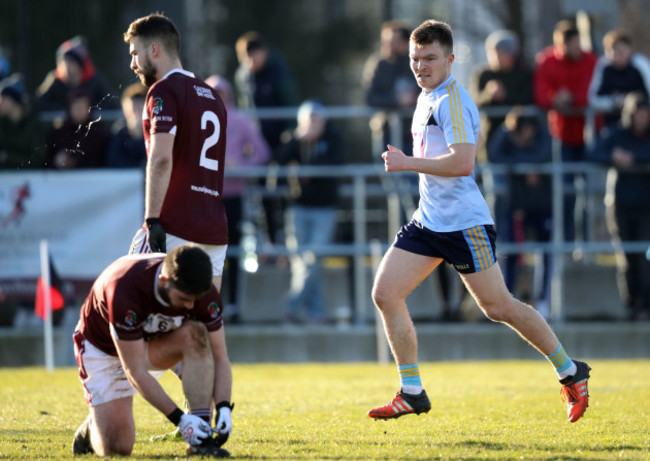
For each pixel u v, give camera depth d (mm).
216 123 20625
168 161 19812
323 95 114250
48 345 36875
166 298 16781
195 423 16953
